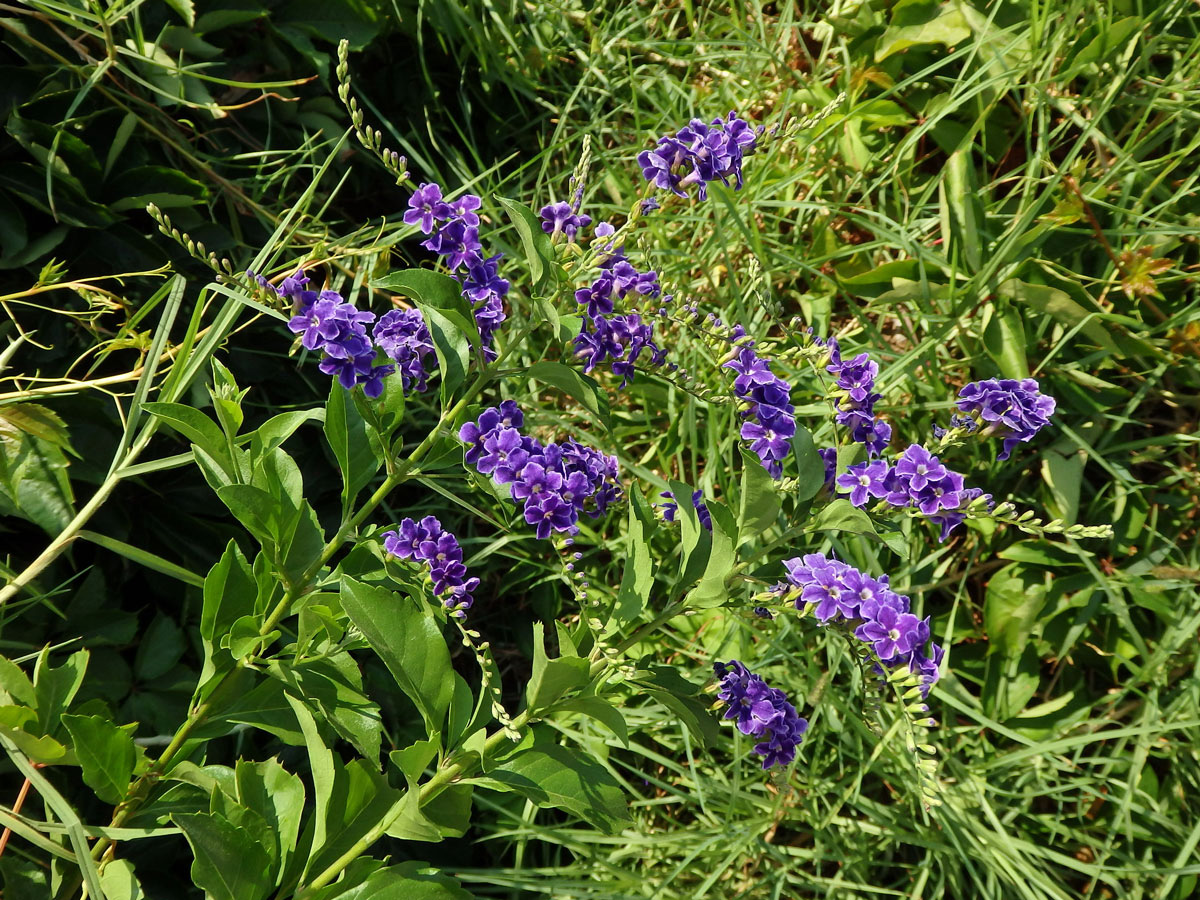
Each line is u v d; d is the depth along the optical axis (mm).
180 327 656
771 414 510
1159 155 746
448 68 836
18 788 586
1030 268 718
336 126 757
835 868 685
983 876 666
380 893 502
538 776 505
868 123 775
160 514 639
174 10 689
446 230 518
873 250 772
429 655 500
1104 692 703
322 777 503
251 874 491
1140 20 719
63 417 616
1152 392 722
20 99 634
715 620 714
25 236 617
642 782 702
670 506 561
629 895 644
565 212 534
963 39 755
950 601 721
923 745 479
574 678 487
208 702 534
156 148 682
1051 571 699
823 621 484
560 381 515
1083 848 680
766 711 514
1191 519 709
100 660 612
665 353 536
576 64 867
